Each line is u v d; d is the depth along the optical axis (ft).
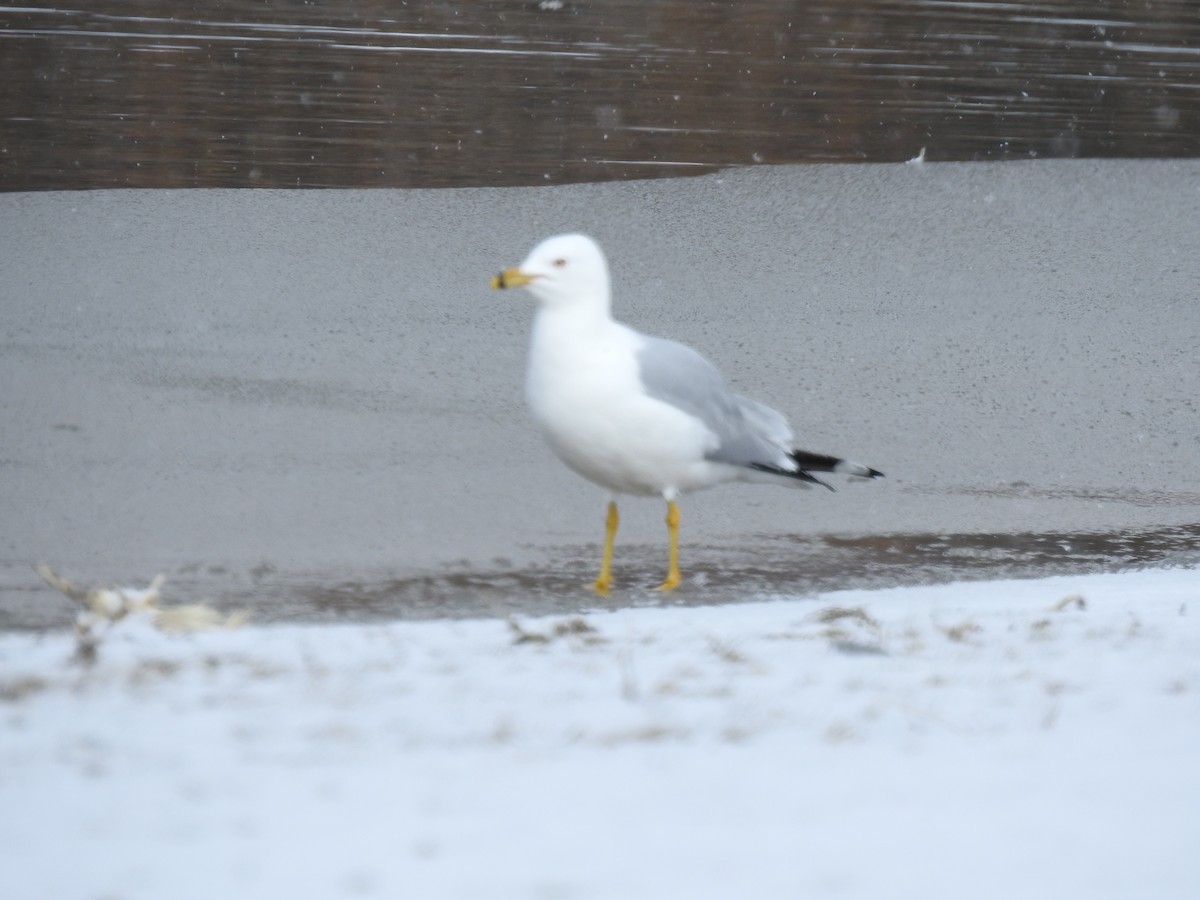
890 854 11.55
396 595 30.81
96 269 54.49
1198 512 41.34
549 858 11.42
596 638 23.06
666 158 67.67
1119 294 58.54
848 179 66.64
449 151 67.21
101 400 43.75
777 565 34.81
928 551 36.58
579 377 31.12
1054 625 24.41
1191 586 32.32
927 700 17.37
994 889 10.80
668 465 31.81
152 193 61.00
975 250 61.26
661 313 54.39
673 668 19.61
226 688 17.99
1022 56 84.99
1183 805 12.91
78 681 18.42
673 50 81.87
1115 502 41.81
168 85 72.49
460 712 16.57
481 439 43.19
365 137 68.13
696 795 13.16
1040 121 75.15
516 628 23.81
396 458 41.27
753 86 77.20
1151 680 18.79
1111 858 11.50
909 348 52.70
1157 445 46.75
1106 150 71.82
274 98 71.82
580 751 14.75
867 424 46.75
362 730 15.65
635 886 10.80
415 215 60.70
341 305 53.16
